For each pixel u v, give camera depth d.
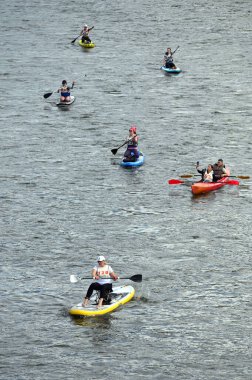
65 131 199.38
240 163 175.38
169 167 172.62
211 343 100.81
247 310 108.94
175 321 106.00
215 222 141.12
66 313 108.12
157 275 119.31
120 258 125.38
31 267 122.19
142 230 137.25
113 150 175.62
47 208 147.75
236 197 154.38
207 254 127.06
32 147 186.25
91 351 99.06
